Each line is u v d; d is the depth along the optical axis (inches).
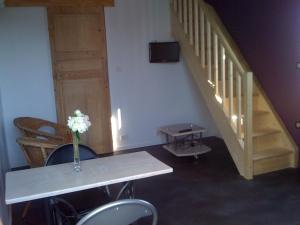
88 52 195.3
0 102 169.3
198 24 186.2
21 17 179.5
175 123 225.6
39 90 188.2
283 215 121.5
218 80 176.9
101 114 203.9
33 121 165.2
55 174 90.4
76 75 194.5
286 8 159.5
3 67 179.6
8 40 178.7
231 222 117.9
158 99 218.4
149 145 219.8
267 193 140.2
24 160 187.9
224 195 140.0
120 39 201.9
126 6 200.5
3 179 130.0
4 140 169.2
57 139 154.9
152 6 206.8
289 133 171.6
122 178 86.0
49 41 186.1
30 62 184.2
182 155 183.6
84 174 89.5
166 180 159.2
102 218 62.8
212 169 171.5
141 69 210.2
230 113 161.2
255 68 185.8
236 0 191.0
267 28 172.6
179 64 219.5
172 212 127.0
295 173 161.3
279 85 171.9
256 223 116.5
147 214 68.2
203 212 126.1
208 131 233.5
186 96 225.6
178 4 203.2
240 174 161.6
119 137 211.2
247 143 152.9
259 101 183.2
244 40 190.2
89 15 192.5
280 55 167.8
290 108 168.1
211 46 177.6
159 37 211.6
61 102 193.3
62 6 186.1
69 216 91.4
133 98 211.2
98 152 206.2
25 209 129.7
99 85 200.8
